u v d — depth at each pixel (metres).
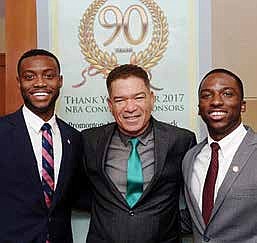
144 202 1.86
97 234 1.91
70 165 1.96
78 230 2.23
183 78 2.24
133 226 1.83
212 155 1.83
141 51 2.25
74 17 2.27
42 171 1.90
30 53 1.95
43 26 2.29
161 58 2.25
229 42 2.23
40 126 1.94
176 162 1.95
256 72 2.21
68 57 2.28
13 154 1.86
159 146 1.92
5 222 1.84
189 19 2.24
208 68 2.23
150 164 1.92
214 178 1.79
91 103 2.26
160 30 2.25
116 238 1.84
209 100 1.81
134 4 2.25
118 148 1.95
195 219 1.82
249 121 2.21
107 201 1.90
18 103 2.30
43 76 1.91
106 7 2.26
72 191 2.03
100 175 1.93
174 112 2.24
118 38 2.26
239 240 1.71
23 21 2.30
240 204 1.70
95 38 2.27
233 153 1.80
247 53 2.22
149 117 1.94
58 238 1.94
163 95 2.24
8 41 2.31
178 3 2.24
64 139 1.98
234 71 2.22
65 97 2.27
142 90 1.88
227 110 1.79
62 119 2.27
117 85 1.88
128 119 1.88
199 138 2.21
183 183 1.95
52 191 1.90
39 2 2.29
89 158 1.99
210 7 2.23
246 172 1.71
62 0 2.28
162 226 1.87
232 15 2.22
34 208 1.85
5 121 1.92
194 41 2.23
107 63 2.26
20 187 1.86
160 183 1.89
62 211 1.96
